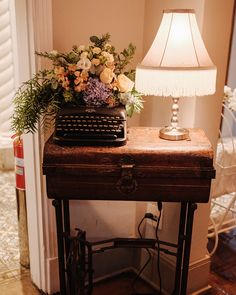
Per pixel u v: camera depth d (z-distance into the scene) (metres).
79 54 1.66
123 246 1.81
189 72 1.47
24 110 1.69
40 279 2.20
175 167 1.53
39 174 1.98
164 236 2.16
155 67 1.50
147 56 1.59
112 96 1.67
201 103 1.90
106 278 2.35
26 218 2.32
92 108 1.63
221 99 1.98
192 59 1.50
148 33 2.03
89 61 1.60
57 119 1.60
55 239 2.12
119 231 2.33
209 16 1.77
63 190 1.57
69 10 1.81
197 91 1.50
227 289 2.27
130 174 1.53
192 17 1.54
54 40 1.81
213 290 2.26
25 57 1.83
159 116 2.06
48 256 2.13
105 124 1.58
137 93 1.73
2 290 2.22
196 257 2.15
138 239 1.80
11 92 3.91
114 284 2.31
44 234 2.09
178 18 1.52
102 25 1.92
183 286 1.77
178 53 1.50
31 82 1.72
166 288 2.20
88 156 1.53
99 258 2.30
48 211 2.05
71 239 1.73
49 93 1.69
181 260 1.81
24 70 1.87
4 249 2.62
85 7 1.85
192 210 1.63
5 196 3.44
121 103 1.71
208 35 1.80
